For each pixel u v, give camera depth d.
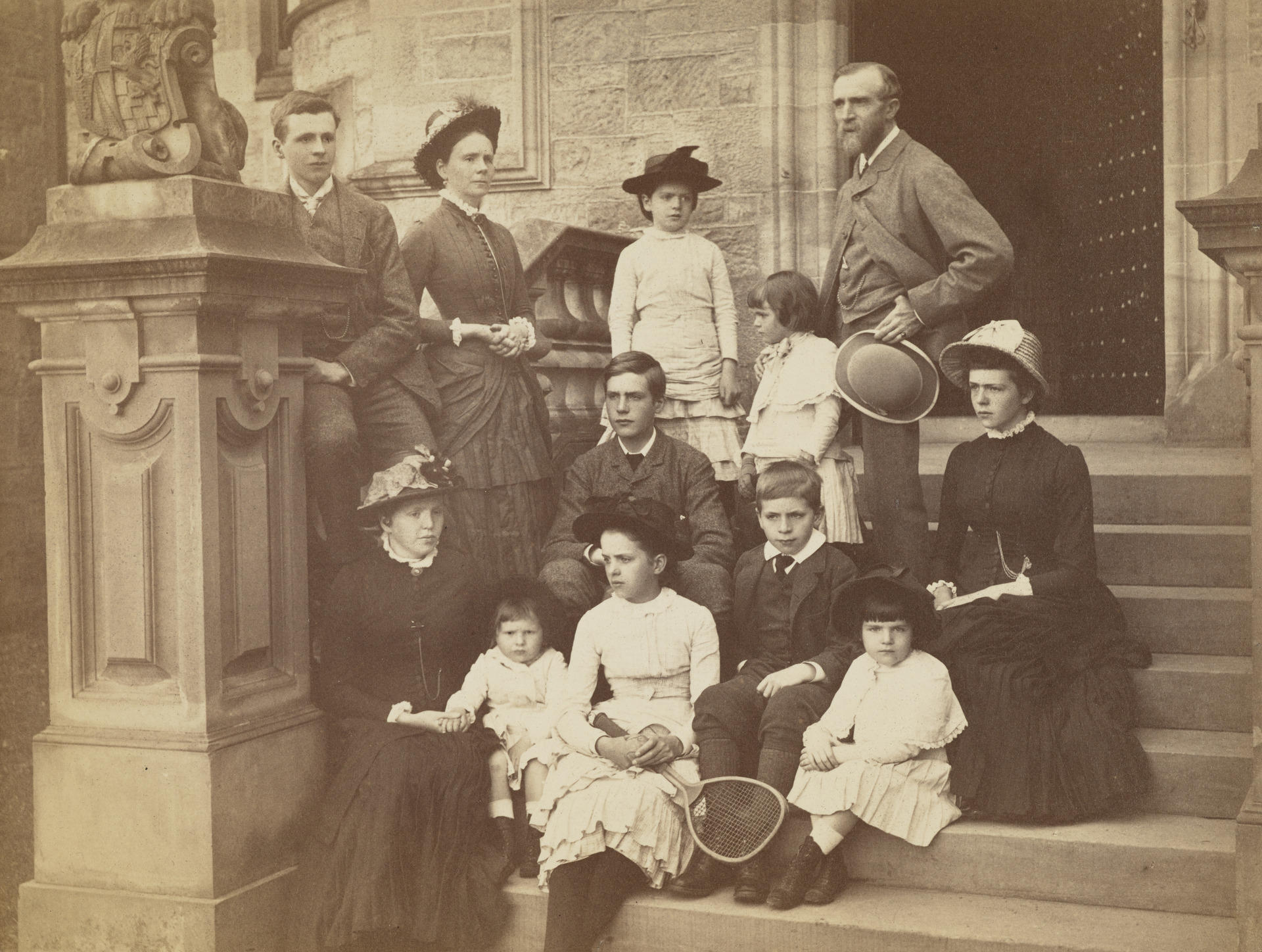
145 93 3.64
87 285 3.56
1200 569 4.57
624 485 4.61
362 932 3.56
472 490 4.63
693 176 5.26
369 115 7.90
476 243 4.77
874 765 3.62
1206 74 6.12
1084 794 3.66
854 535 4.58
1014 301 9.23
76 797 3.65
